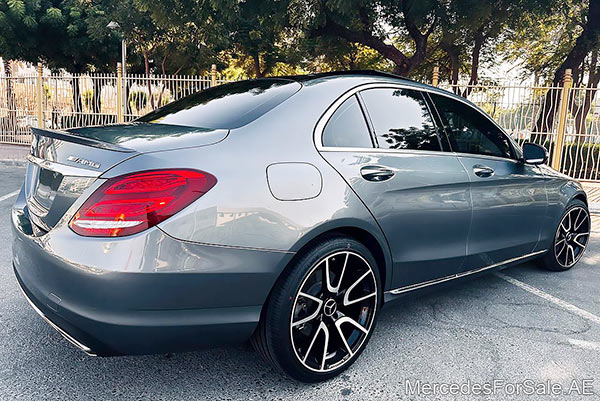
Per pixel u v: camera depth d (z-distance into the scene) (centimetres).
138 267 184
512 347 283
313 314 233
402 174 266
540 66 1970
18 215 245
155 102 1144
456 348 281
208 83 1097
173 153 202
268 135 227
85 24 1714
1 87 1299
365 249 248
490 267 341
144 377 242
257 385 238
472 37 1521
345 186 238
